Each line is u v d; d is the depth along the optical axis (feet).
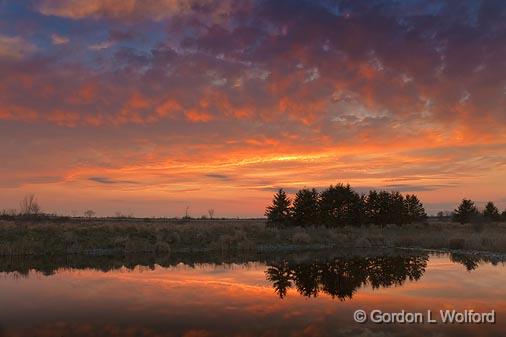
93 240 131.34
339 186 228.43
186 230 152.15
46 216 234.58
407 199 270.87
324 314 49.11
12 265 96.32
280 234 172.45
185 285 69.15
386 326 43.83
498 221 302.45
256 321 45.96
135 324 44.73
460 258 116.67
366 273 85.71
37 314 48.96
